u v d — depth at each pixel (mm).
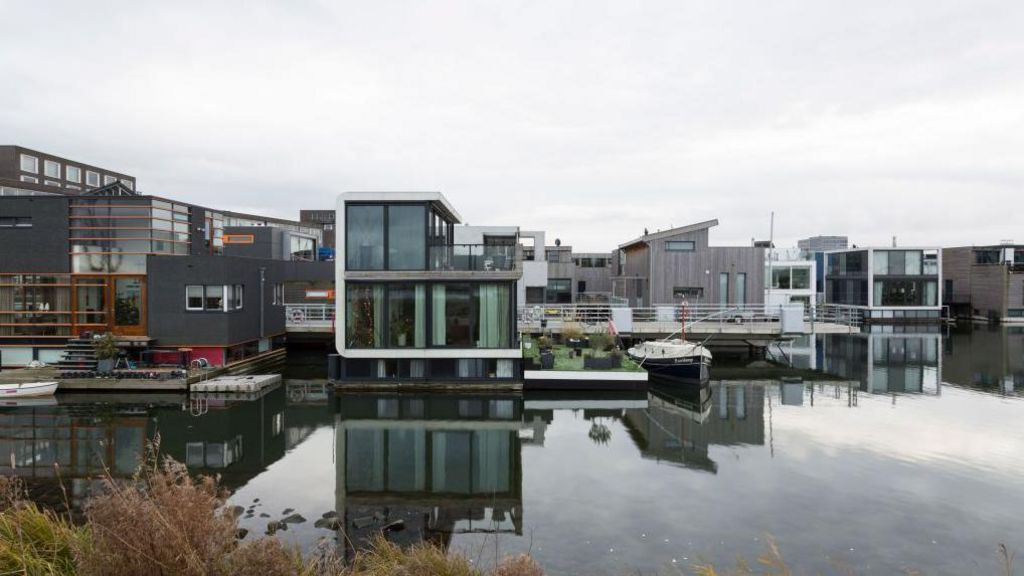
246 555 5375
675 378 23703
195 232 26141
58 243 22922
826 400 21359
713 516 10953
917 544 9867
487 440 16234
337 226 21734
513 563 6090
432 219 22703
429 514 11195
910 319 47500
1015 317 47281
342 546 9680
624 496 11969
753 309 34938
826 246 94438
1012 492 12102
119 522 4996
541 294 40938
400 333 21969
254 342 26469
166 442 15688
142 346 22484
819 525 10578
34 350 22812
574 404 20547
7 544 5867
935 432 16641
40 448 14977
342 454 15000
